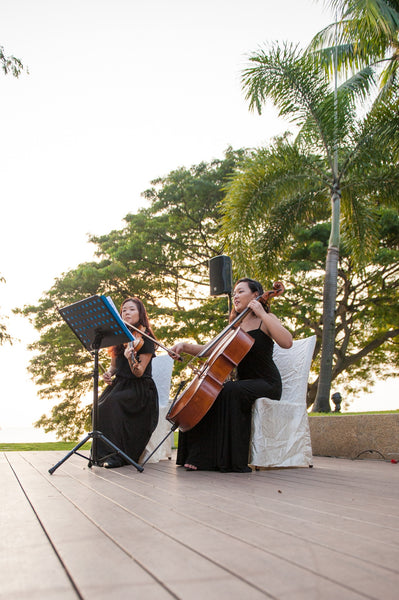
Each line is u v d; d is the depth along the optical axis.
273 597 0.99
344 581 1.08
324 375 8.28
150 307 15.01
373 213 9.07
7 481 2.79
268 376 3.75
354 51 9.00
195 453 3.50
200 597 0.99
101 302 3.13
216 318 13.87
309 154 8.52
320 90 7.98
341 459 4.71
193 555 1.28
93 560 1.25
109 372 4.03
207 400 3.38
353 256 9.09
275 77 8.05
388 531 1.56
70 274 15.87
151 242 14.84
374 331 14.78
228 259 5.50
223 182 14.02
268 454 3.57
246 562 1.22
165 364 4.68
